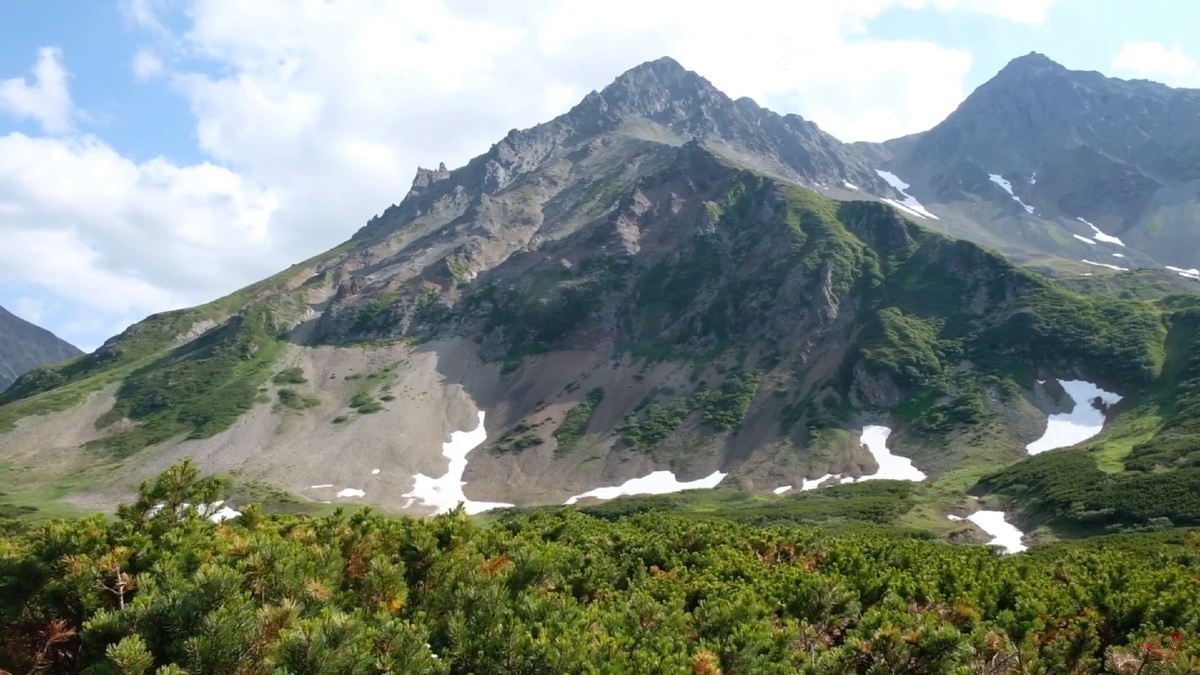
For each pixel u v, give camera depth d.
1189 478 72.19
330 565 15.66
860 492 95.19
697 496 105.62
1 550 13.52
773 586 25.17
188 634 11.09
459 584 15.87
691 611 24.31
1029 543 70.94
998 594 25.05
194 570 14.29
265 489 113.62
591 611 16.72
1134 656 16.52
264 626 11.31
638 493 114.75
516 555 18.33
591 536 34.84
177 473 18.30
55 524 14.21
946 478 99.00
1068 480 81.81
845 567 29.98
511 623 14.23
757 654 15.74
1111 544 52.75
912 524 78.81
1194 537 48.81
